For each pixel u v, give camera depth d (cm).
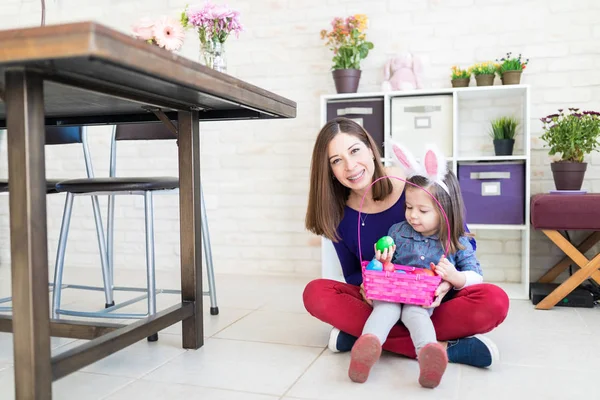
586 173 278
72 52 92
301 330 198
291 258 320
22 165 108
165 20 176
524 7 283
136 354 170
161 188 191
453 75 278
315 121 313
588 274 230
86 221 350
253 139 323
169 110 175
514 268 291
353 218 182
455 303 159
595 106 275
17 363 110
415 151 275
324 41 310
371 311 164
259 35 320
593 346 180
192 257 175
